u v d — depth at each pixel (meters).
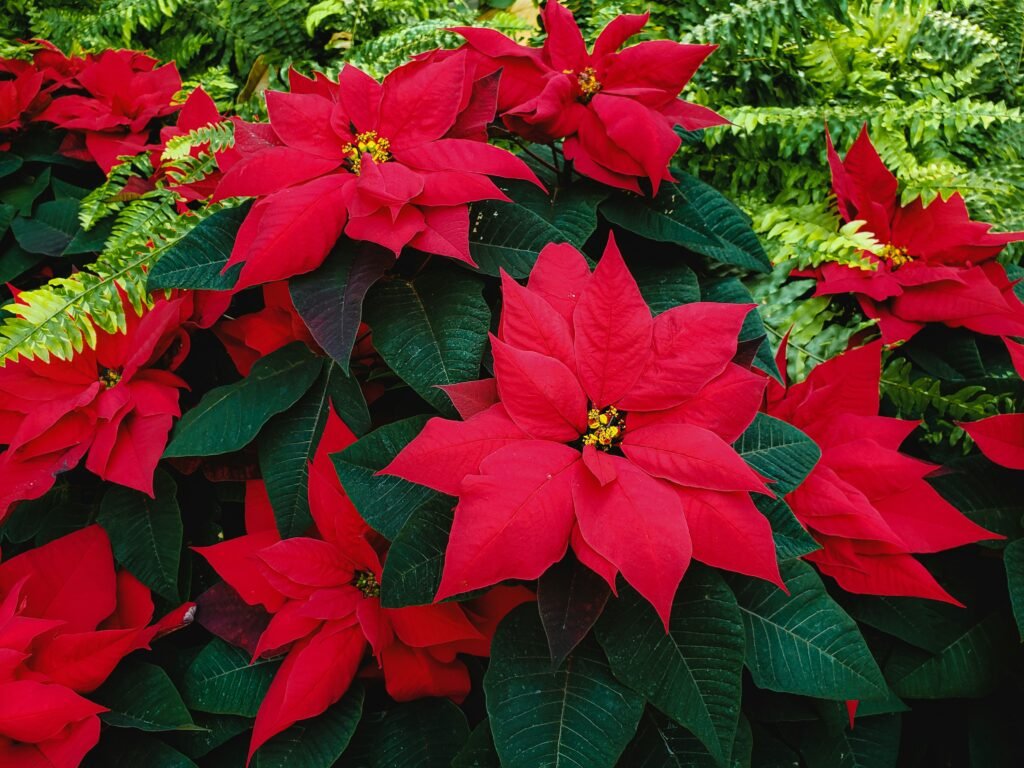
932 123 1.03
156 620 0.80
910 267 0.90
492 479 0.60
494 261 0.74
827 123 0.98
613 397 0.65
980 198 0.97
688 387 0.64
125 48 1.29
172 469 0.84
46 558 0.77
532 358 0.63
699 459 0.62
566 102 0.80
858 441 0.75
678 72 0.81
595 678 0.67
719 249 0.82
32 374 0.79
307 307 0.69
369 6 1.25
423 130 0.74
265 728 0.70
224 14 1.26
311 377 0.77
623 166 0.79
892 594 0.74
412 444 0.61
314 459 0.76
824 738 0.79
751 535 0.61
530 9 1.48
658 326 0.65
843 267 0.90
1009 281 0.92
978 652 0.77
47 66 1.15
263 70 1.17
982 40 1.17
